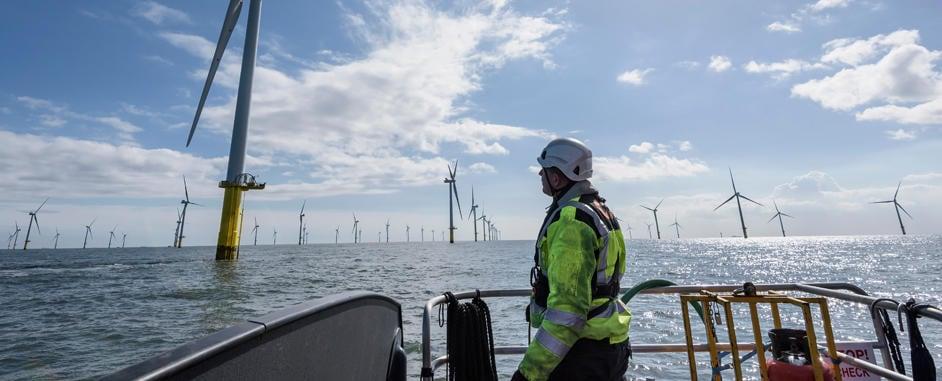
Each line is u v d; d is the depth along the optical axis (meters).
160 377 0.80
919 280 37.94
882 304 2.84
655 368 10.63
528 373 1.80
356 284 34.84
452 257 92.50
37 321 19.92
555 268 1.83
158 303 25.31
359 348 1.87
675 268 56.00
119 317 20.80
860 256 81.94
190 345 0.96
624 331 2.02
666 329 16.17
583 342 1.94
